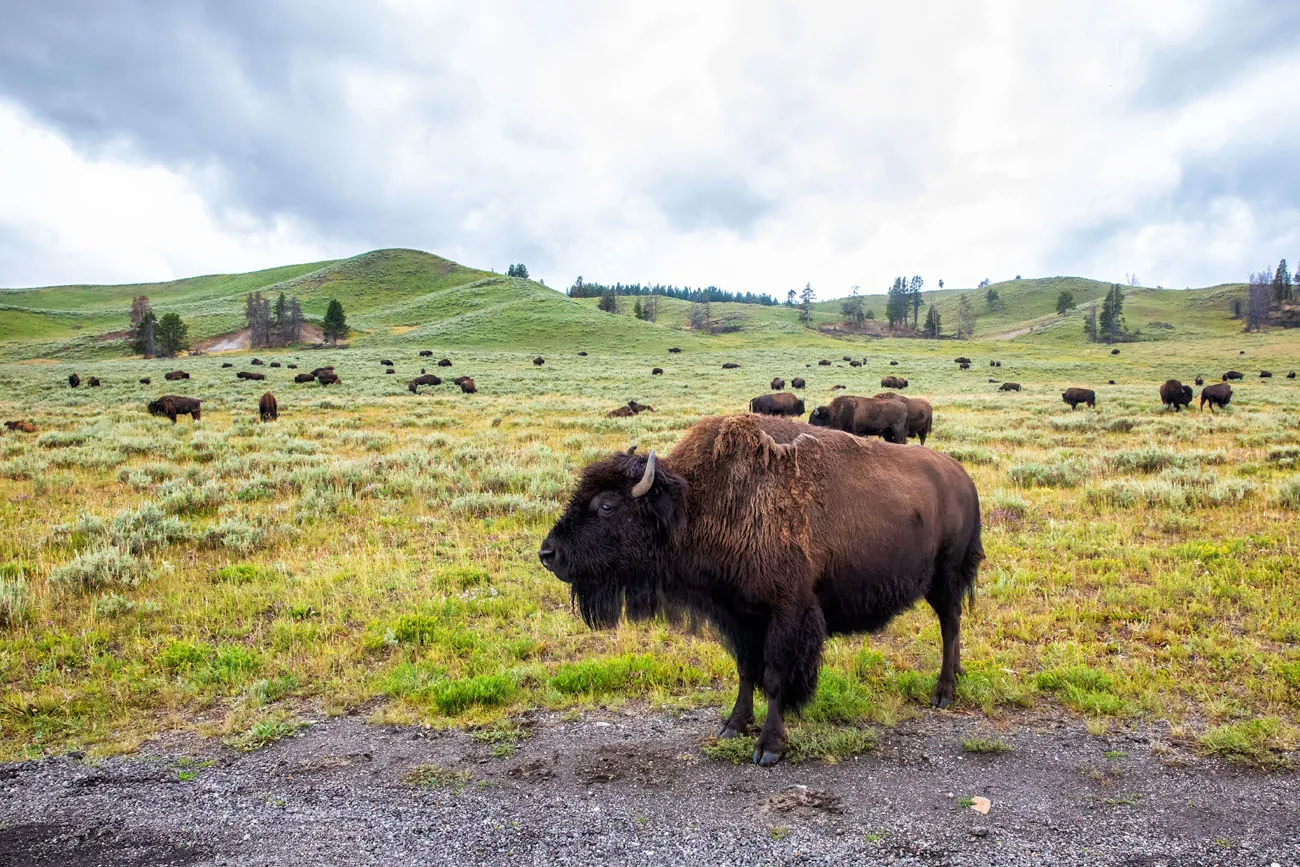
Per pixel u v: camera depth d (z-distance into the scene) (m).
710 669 4.98
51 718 4.35
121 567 6.77
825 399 35.50
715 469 4.02
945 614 4.62
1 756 3.91
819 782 3.52
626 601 4.25
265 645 5.53
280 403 28.27
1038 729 4.09
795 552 3.82
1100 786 3.43
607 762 3.76
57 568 6.61
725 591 4.02
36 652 5.26
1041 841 2.98
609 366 60.53
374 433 17.55
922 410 17.44
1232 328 128.88
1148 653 5.09
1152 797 3.32
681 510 3.89
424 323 111.94
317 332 99.81
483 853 2.96
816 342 107.69
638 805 3.33
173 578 6.88
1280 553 7.09
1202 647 5.05
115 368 57.38
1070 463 12.05
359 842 3.05
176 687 4.75
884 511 4.15
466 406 27.70
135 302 99.50
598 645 5.50
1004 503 9.42
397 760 3.83
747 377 49.81
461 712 4.41
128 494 10.58
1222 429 18.20
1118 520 8.73
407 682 4.78
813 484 4.03
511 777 3.62
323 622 5.90
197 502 9.74
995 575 6.78
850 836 3.04
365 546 8.04
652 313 158.12
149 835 3.13
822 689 4.51
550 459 13.13
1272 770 3.54
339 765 3.78
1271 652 4.93
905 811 3.23
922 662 5.14
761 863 2.85
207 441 16.00
